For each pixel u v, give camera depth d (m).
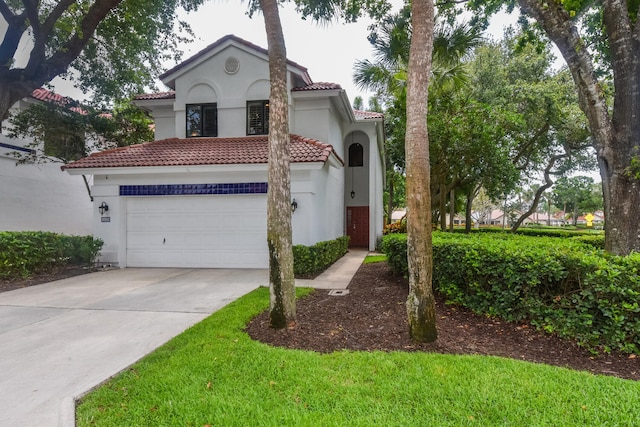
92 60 13.27
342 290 7.80
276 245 5.01
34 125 13.20
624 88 5.36
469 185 17.14
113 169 10.68
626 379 3.49
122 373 3.77
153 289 8.04
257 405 3.01
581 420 2.72
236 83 13.06
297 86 13.69
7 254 9.00
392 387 3.26
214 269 10.80
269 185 5.09
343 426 2.70
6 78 9.97
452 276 6.13
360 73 12.18
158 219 11.25
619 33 5.42
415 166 4.37
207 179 10.94
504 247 5.54
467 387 3.23
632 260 4.18
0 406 3.19
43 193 14.94
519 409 2.88
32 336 5.00
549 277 4.63
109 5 10.55
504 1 9.35
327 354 4.13
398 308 6.00
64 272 10.17
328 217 13.24
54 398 3.32
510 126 13.47
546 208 74.31
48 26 10.20
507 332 4.84
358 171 18.75
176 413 2.93
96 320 5.73
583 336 4.23
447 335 4.70
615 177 5.39
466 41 10.38
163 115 14.47
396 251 8.55
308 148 10.79
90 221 17.28
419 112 4.35
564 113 15.11
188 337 4.74
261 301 6.59
